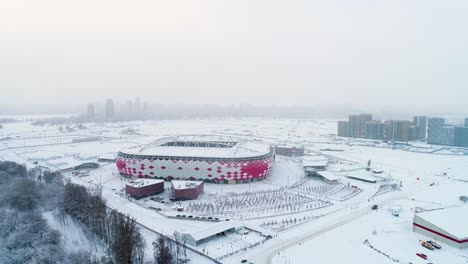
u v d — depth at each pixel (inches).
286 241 5290.4
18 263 4301.2
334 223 6102.4
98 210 5398.6
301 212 6717.5
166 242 4950.8
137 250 4581.7
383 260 4660.4
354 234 5585.6
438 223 5413.4
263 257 4729.3
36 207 6077.8
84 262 4313.5
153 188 7859.3
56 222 5664.4
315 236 5502.0
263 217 6397.6
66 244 4913.9
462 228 5275.6
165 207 6993.1
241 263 4539.9
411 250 4987.7
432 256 4790.8
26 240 4741.6
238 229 5669.3
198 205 7062.0
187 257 4736.7
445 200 7642.7
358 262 4596.5
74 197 6067.9
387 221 6205.7
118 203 7185.0
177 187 7593.5
